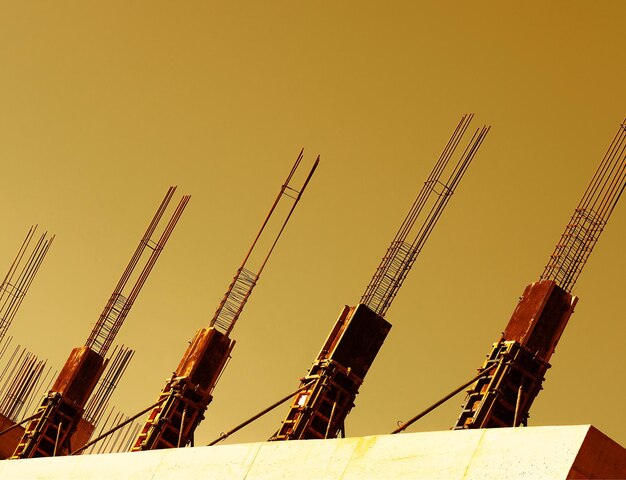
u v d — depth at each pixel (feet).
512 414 103.86
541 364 104.63
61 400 166.71
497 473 61.05
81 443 182.80
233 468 84.23
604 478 57.88
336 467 73.82
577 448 57.93
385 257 127.24
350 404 121.70
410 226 128.16
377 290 125.90
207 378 141.38
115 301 173.99
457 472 63.52
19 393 198.18
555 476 57.77
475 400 106.01
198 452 89.92
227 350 143.02
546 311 105.60
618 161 111.04
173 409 140.46
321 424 121.29
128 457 98.48
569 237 109.81
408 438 69.15
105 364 169.78
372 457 71.15
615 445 58.44
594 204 110.32
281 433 123.44
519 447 61.05
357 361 122.11
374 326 123.13
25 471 112.37
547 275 109.50
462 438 64.95
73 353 172.35
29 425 169.89
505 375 104.22
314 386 122.21
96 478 100.94
